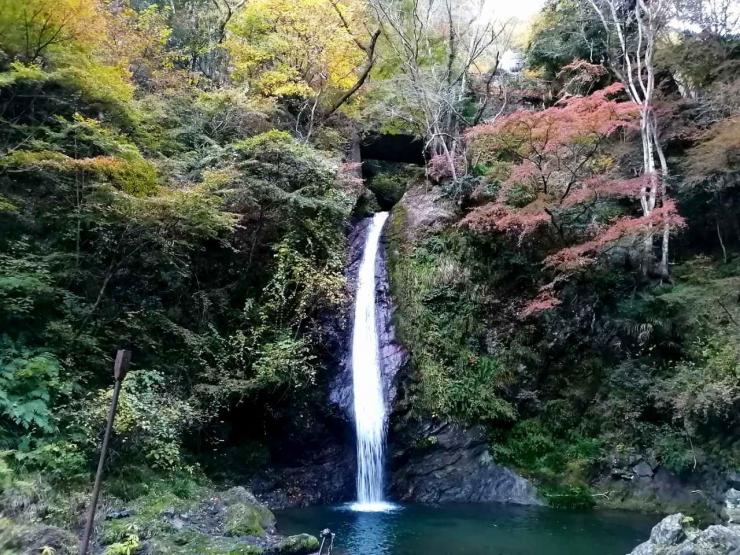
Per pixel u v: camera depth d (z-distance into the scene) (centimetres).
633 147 1633
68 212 966
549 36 1970
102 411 750
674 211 1316
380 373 1240
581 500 1138
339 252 1307
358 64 1844
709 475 1112
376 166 2041
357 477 1154
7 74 891
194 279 1154
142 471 823
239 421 1087
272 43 1555
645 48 1725
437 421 1221
